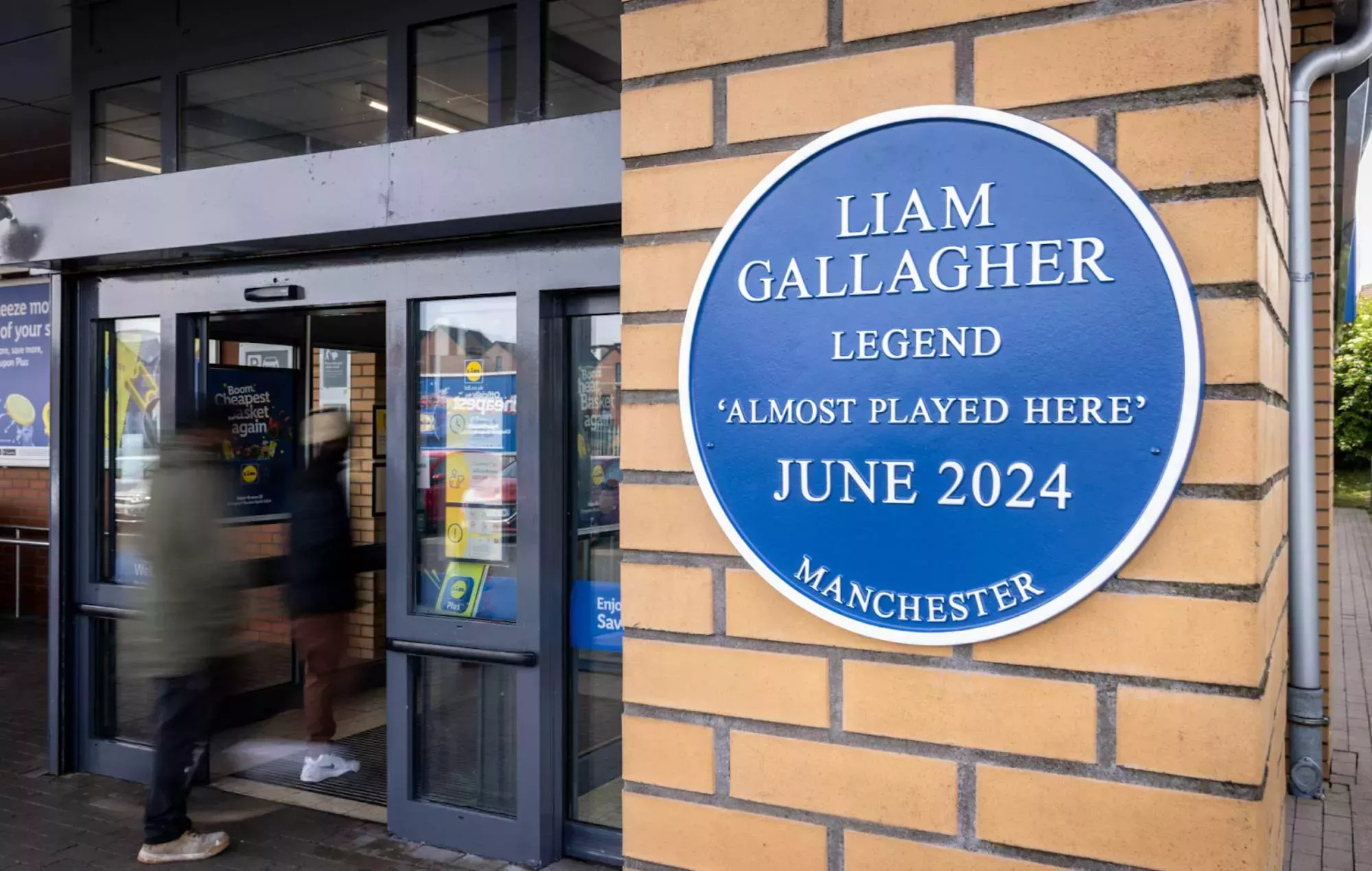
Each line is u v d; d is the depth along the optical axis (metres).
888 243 1.79
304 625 5.07
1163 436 1.59
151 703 4.32
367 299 4.37
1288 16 2.35
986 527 1.71
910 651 1.78
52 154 7.73
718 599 1.94
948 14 1.75
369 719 6.07
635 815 2.01
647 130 2.00
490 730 4.19
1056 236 1.67
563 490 4.09
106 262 4.76
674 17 1.97
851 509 1.81
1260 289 1.59
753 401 1.89
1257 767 1.55
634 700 2.01
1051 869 1.68
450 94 4.32
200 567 4.20
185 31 4.91
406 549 4.30
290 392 6.02
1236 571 1.56
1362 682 7.76
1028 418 1.68
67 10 5.24
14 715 6.21
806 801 1.87
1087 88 1.66
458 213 3.66
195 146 4.93
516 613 4.10
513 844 4.07
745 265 1.89
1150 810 1.62
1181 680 1.60
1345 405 32.44
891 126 1.78
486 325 4.19
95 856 4.17
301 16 4.61
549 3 4.08
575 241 3.91
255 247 4.32
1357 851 4.36
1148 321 1.61
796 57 1.87
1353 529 21.55
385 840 4.30
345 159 3.88
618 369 4.03
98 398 5.14
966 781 1.74
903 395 1.77
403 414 4.29
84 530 5.13
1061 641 1.67
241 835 4.36
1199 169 1.60
